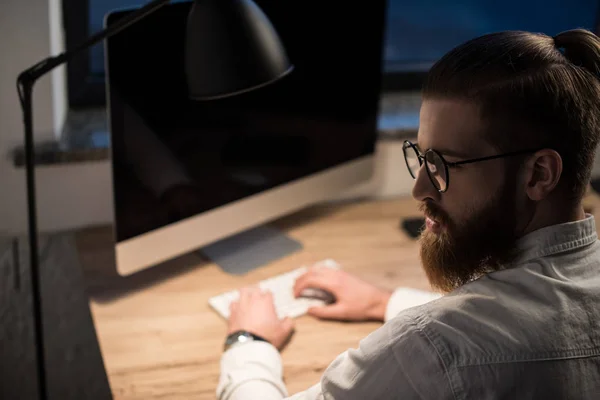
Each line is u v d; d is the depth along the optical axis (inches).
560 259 33.9
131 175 54.2
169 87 54.5
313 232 68.6
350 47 64.7
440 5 84.9
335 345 52.7
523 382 32.3
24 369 69.2
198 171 58.2
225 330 54.5
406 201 76.0
